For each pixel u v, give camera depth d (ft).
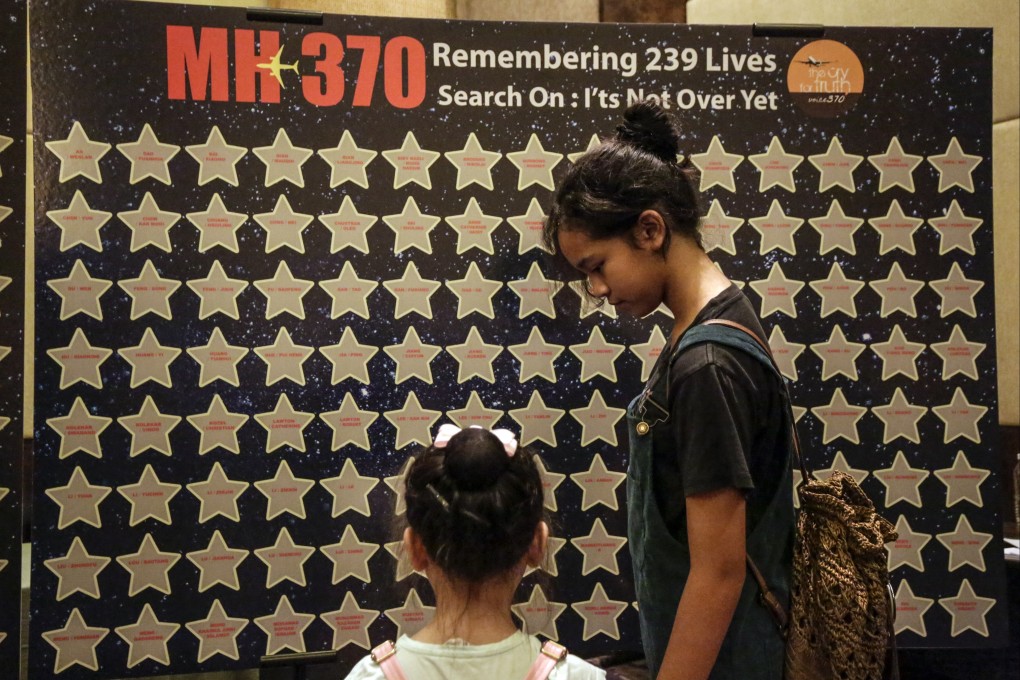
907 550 6.63
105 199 6.14
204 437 6.26
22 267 6.10
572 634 6.56
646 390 4.92
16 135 6.09
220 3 8.80
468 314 6.48
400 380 6.43
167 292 6.21
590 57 6.53
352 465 6.40
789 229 6.62
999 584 6.63
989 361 6.67
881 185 6.65
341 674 7.23
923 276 6.66
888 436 6.64
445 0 9.98
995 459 6.66
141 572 6.20
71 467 6.13
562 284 6.53
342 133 6.36
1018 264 8.87
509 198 6.49
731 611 4.38
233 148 6.26
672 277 4.86
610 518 6.59
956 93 6.66
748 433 4.43
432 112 6.44
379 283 6.41
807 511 4.81
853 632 4.50
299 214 6.33
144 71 6.17
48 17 6.06
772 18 9.65
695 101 6.58
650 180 4.74
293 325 6.34
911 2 8.99
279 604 6.33
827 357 6.63
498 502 3.88
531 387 6.53
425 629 4.01
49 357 6.10
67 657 6.12
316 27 6.34
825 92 6.63
